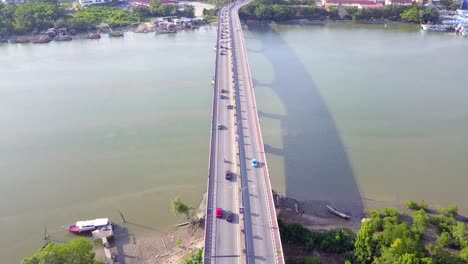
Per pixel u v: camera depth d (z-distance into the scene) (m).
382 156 131.88
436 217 102.69
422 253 86.69
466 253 88.12
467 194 115.25
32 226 104.06
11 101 166.12
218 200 94.62
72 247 82.69
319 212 110.12
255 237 84.81
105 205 111.00
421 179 121.38
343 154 133.00
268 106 165.62
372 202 113.12
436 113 159.88
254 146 115.31
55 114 155.88
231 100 141.75
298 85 186.75
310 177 122.75
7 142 136.75
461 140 140.50
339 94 176.88
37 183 118.19
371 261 89.06
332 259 92.50
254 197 95.94
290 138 141.88
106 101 167.12
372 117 156.38
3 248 97.75
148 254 97.06
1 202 111.25
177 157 131.00
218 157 109.94
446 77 198.75
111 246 99.00
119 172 123.56
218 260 79.38
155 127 147.75
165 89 179.50
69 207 110.12
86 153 132.00
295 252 94.50
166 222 106.38
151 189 117.00
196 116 156.12
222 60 179.00
